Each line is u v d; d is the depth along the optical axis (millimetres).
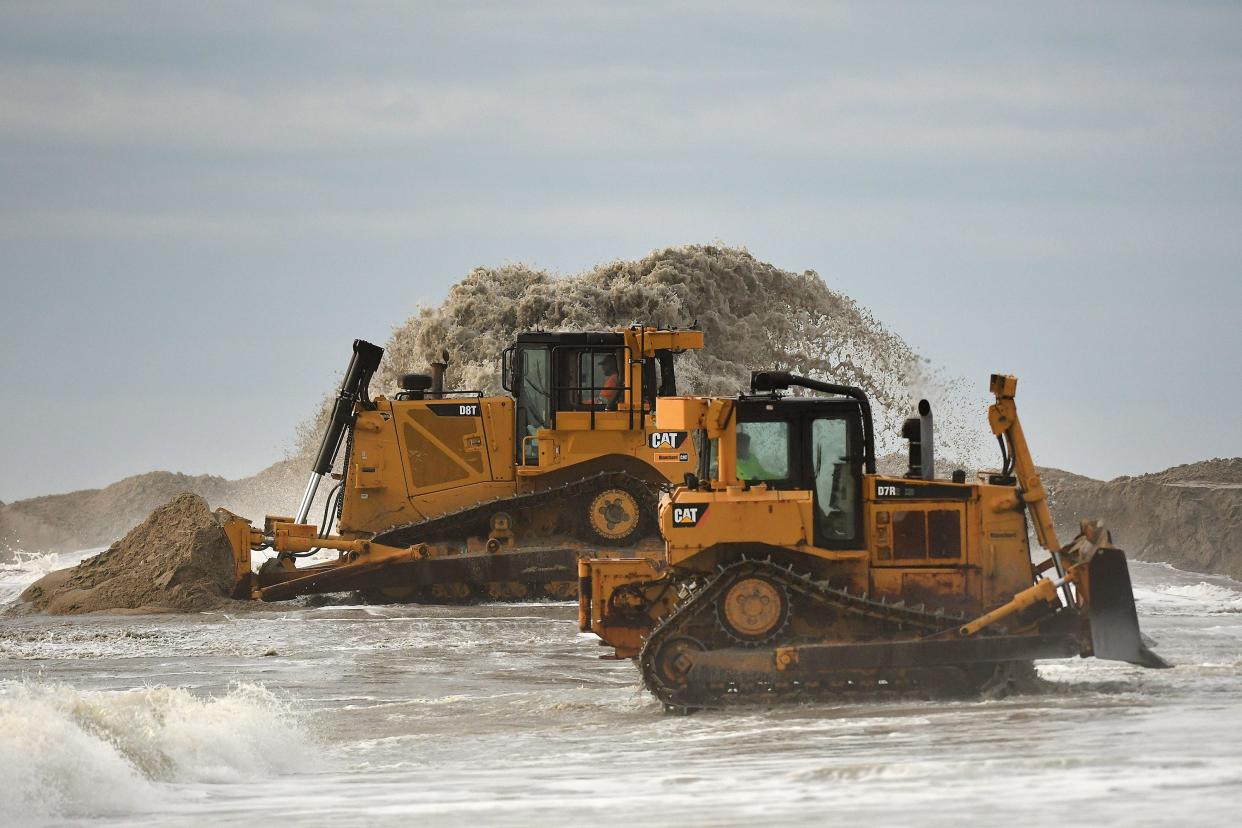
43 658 82938
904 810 31953
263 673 75875
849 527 60969
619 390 113000
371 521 115875
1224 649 75000
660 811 34000
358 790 40906
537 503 112875
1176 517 159250
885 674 58000
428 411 116375
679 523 59969
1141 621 96625
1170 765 36375
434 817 34938
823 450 61438
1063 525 163250
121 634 94312
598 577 64375
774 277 185625
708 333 176375
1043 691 57281
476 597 112438
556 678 73000
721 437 61156
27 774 38500
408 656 82562
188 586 112000
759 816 32344
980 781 35625
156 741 44688
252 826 34781
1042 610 57625
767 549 60125
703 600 58969
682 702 58406
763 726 51844
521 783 40875
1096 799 31875
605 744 49938
